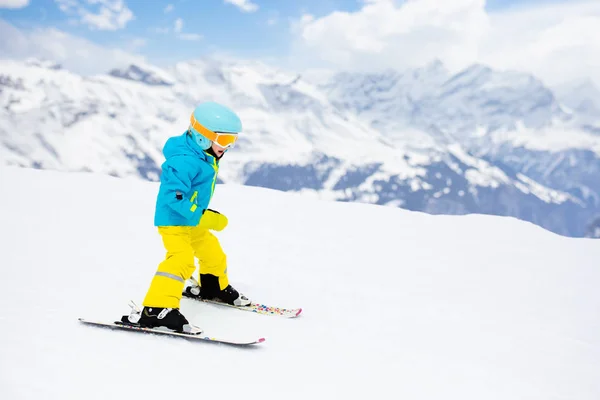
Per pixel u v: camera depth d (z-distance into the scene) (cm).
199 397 251
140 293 413
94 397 234
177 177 350
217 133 359
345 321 408
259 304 430
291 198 1094
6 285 396
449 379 313
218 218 370
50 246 545
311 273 553
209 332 352
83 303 373
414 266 630
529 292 552
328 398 271
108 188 1043
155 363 283
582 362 362
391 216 974
